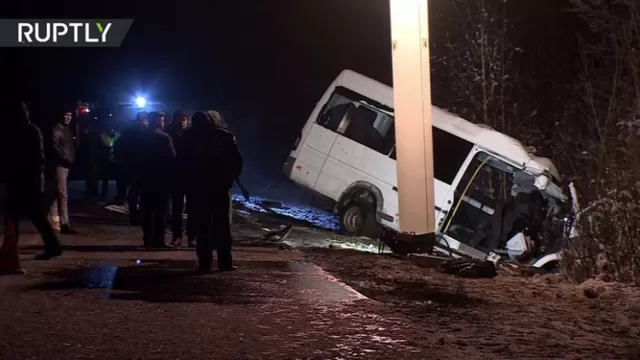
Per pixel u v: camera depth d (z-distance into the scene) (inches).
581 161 561.0
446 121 616.1
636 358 246.7
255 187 1047.6
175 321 267.9
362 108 653.3
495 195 606.2
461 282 411.8
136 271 366.9
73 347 233.1
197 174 362.3
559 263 521.3
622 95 541.6
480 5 832.3
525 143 756.0
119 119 804.0
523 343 257.9
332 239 609.9
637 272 441.4
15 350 228.8
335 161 657.0
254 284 340.5
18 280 337.1
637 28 567.8
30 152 376.5
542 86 809.5
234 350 233.5
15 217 378.6
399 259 488.7
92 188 764.6
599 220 465.1
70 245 457.7
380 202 637.3
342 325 268.4
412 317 292.4
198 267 371.2
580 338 274.5
